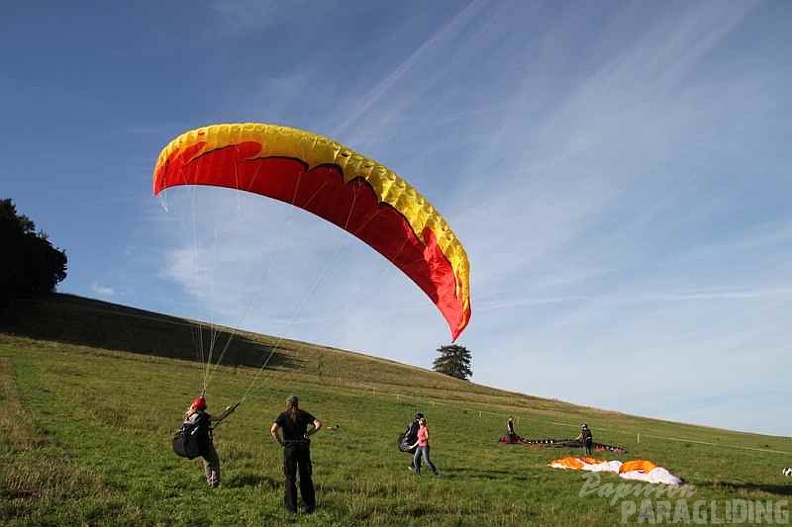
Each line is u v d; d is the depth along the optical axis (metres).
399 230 15.98
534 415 50.50
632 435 42.88
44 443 13.83
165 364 43.69
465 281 14.52
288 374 51.41
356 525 10.04
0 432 14.29
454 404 48.53
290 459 10.40
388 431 27.34
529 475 17.59
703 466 25.78
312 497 10.45
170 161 15.15
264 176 15.81
